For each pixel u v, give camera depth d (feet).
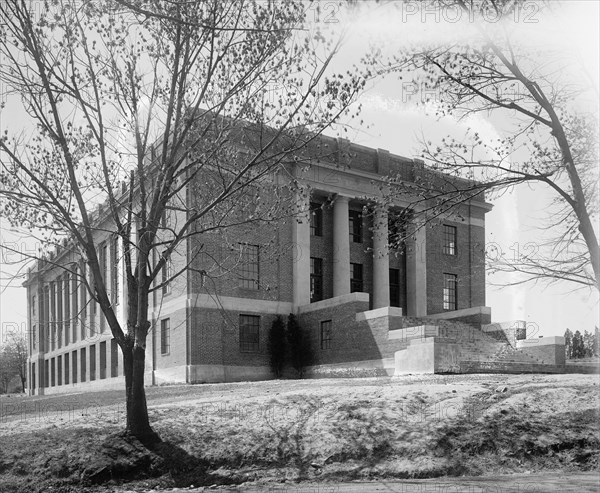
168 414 55.36
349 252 137.80
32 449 46.57
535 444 49.42
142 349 49.19
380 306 138.10
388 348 106.01
